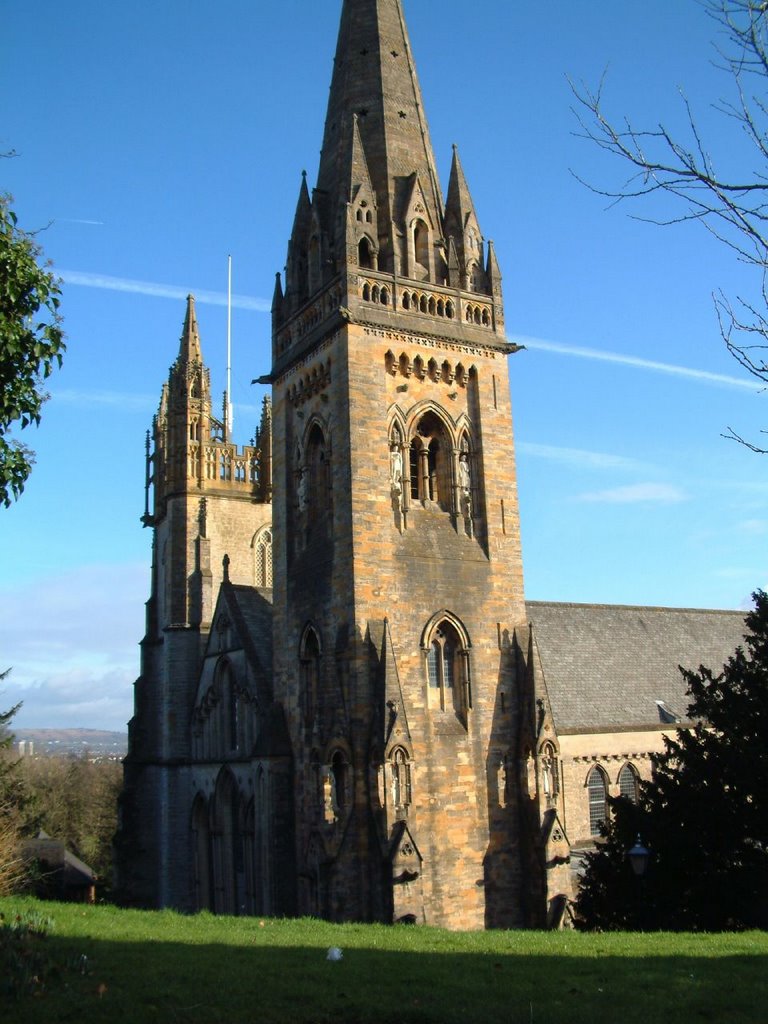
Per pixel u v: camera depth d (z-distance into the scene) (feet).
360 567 187.62
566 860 187.01
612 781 238.68
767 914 153.07
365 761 179.32
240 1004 79.51
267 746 204.95
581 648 261.24
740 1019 78.59
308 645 204.64
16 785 266.36
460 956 105.29
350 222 202.90
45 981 82.99
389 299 204.44
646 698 257.34
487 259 221.46
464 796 187.73
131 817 284.82
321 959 100.68
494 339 215.51
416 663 189.37
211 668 255.09
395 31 233.96
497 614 201.57
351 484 190.90
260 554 320.50
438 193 226.79
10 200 102.12
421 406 204.85
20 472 102.73
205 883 254.68
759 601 173.17
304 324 217.77
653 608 290.56
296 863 200.03
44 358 103.40
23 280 100.07
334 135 227.81
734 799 156.66
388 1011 79.00
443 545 199.62
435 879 180.45
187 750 278.67
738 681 168.86
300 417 218.38
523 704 197.16
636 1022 77.30
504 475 210.59
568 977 93.61
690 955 106.22
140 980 86.28
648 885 159.33
